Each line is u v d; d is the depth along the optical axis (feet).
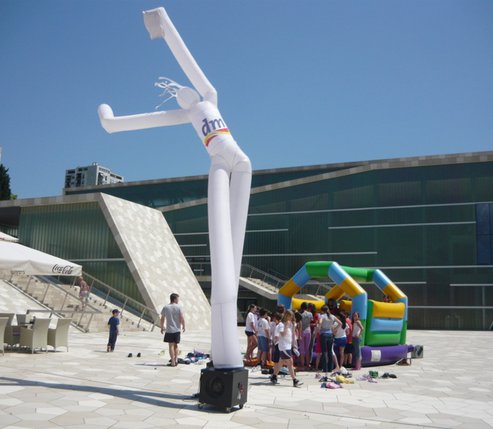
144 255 93.66
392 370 42.75
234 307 25.54
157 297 87.45
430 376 39.11
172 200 165.17
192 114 28.73
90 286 87.45
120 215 95.71
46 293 77.15
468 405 27.55
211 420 22.02
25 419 20.66
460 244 111.75
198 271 128.26
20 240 102.99
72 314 72.38
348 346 43.42
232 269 25.95
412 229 115.34
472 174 112.88
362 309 44.70
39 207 102.78
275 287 121.29
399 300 50.85
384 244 116.88
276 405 25.96
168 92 30.01
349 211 120.88
